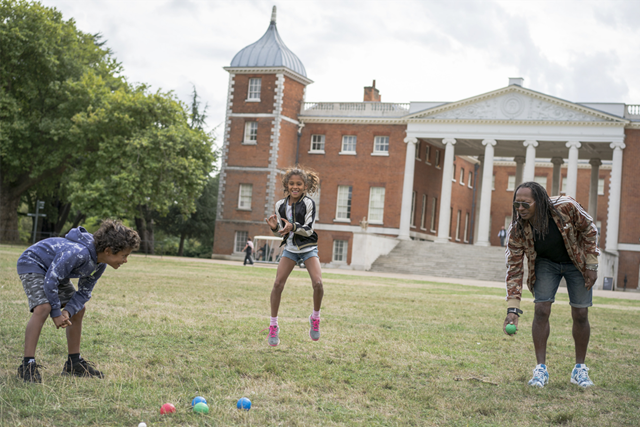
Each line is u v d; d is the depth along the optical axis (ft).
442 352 24.75
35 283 16.57
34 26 131.85
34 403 14.33
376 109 166.50
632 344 30.58
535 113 152.46
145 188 127.85
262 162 161.79
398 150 163.02
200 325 27.96
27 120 135.13
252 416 14.24
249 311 35.09
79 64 142.51
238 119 164.45
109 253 16.89
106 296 37.63
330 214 165.68
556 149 165.68
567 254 19.90
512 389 18.80
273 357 21.65
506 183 212.64
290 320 32.24
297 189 21.93
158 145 128.88
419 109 163.02
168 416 13.85
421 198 175.63
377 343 26.03
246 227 161.27
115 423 13.30
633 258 146.92
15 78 134.51
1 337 22.11
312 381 18.16
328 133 167.12
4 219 139.95
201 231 200.23
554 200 20.04
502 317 40.93
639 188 147.23
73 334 17.56
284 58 164.25
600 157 171.83
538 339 20.02
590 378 21.01
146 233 175.22
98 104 132.98
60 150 134.62
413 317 37.45
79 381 16.58
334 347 24.43
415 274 136.87
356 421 14.38
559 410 16.43
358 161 165.17
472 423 14.76
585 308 20.08
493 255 143.43
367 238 139.03
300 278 79.05
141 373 17.95
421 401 16.66
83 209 126.72
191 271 78.02
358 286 69.05
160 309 33.04
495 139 154.81
